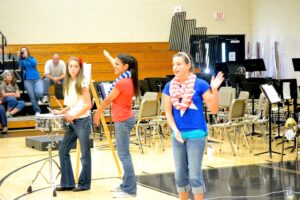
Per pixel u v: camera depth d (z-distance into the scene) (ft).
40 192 20.65
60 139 31.78
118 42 51.52
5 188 21.52
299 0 47.57
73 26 50.19
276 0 51.06
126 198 19.33
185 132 14.34
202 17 54.29
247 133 37.42
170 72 49.62
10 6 48.34
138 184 21.83
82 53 48.52
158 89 39.32
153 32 52.65
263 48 53.52
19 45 47.60
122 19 51.70
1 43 47.98
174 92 14.46
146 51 51.26
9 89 41.11
